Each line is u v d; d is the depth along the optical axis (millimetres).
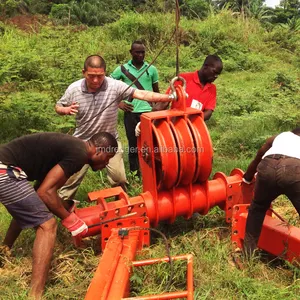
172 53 16484
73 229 3572
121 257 3283
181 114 3836
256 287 3441
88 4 25125
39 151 3463
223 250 3971
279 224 3875
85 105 4359
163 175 3777
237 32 19891
